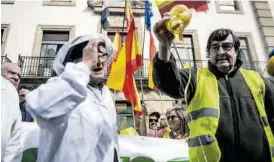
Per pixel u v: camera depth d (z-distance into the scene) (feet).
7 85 6.66
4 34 41.34
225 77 6.07
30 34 41.88
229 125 5.44
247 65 42.11
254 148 5.29
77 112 5.23
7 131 6.00
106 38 6.45
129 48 19.31
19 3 43.80
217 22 44.39
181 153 9.87
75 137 5.00
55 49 42.11
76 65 5.23
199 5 6.38
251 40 43.42
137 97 17.69
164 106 36.81
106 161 5.26
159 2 5.94
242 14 45.68
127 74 18.31
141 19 43.16
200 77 6.10
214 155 5.23
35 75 39.24
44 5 44.01
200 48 41.91
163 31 5.11
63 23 43.01
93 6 43.93
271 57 6.74
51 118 4.72
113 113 6.01
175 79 5.62
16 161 6.57
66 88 4.78
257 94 5.86
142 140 9.85
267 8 45.70
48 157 5.03
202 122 5.55
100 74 6.03
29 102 4.77
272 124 5.86
